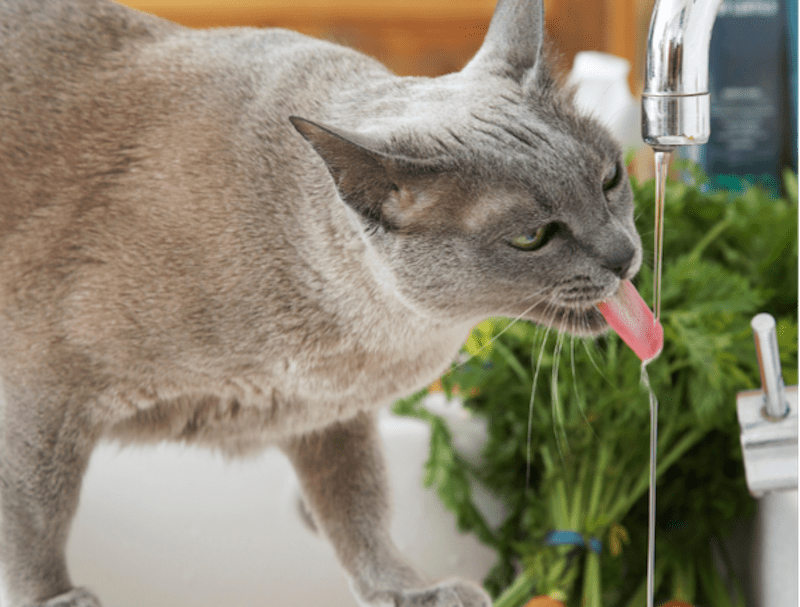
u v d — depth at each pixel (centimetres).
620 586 144
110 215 101
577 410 142
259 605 146
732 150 197
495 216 93
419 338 108
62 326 101
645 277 139
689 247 150
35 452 103
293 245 101
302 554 147
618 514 141
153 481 148
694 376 135
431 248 96
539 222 93
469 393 150
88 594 106
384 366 110
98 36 108
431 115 96
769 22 192
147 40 110
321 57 110
